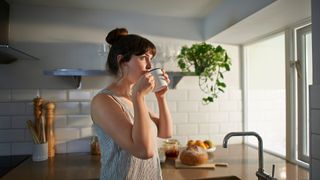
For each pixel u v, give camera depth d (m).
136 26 1.78
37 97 1.60
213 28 1.73
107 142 0.86
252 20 1.39
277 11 1.25
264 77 1.88
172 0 1.56
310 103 1.08
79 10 1.69
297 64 1.47
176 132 1.83
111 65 0.90
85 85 1.69
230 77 1.95
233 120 1.93
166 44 1.81
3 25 1.47
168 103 1.81
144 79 0.78
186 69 1.68
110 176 0.84
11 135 1.58
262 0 1.20
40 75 1.62
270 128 1.83
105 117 0.79
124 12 1.76
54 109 1.62
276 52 1.77
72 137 1.67
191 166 1.35
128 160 0.84
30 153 1.61
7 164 1.43
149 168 0.89
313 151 1.07
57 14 1.66
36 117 1.54
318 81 1.04
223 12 1.59
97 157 1.57
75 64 1.67
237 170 1.32
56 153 1.64
